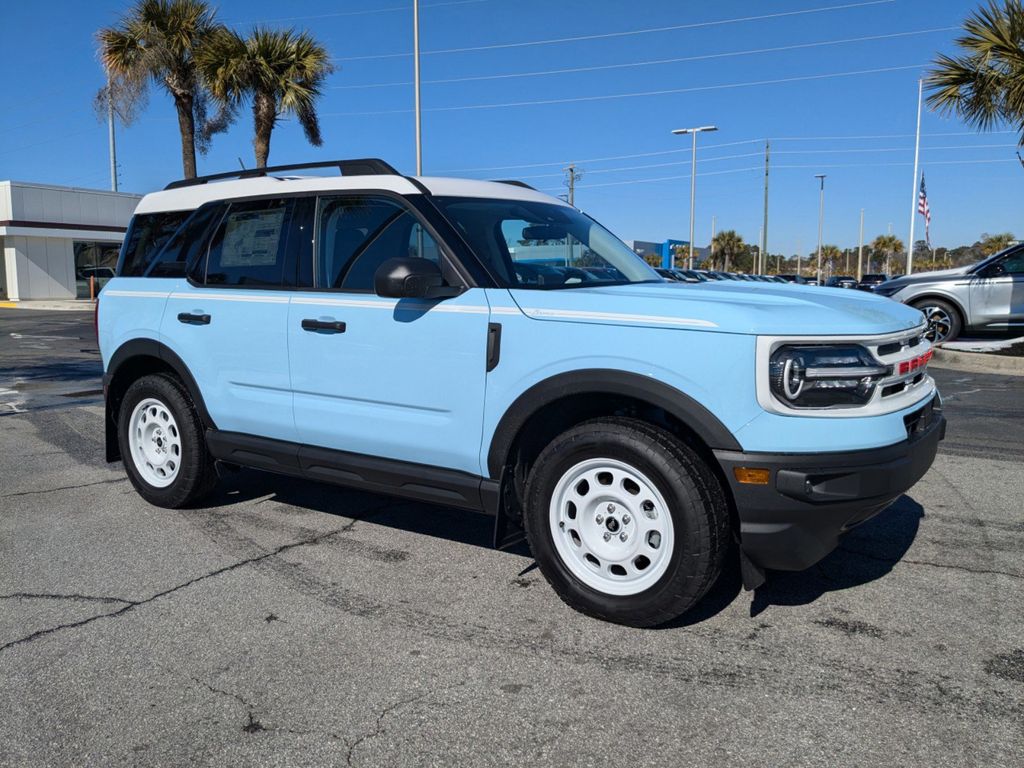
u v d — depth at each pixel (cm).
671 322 321
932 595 375
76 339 1722
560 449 346
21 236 3284
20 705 288
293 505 524
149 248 520
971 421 770
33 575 407
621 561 339
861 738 263
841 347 313
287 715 280
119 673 310
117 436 543
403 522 489
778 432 305
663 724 272
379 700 289
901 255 9475
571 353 340
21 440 731
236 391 461
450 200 409
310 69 2144
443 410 380
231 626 348
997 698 287
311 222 438
